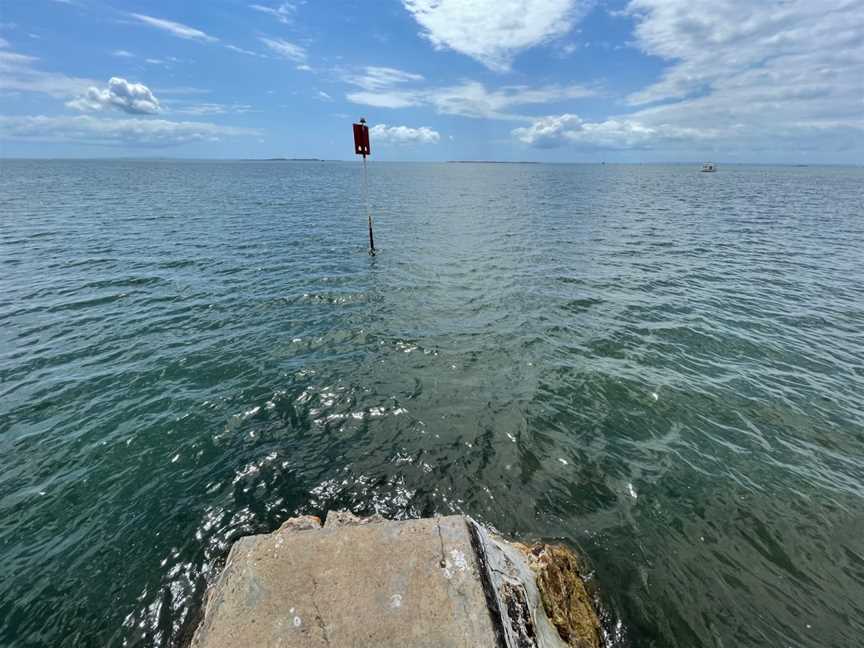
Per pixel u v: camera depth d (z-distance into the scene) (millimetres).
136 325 11891
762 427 8133
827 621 4801
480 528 3934
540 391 9086
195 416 8023
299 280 16234
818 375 9984
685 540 5770
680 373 9945
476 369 9953
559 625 3963
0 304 13133
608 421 8188
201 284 15492
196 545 5477
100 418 7906
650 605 4941
